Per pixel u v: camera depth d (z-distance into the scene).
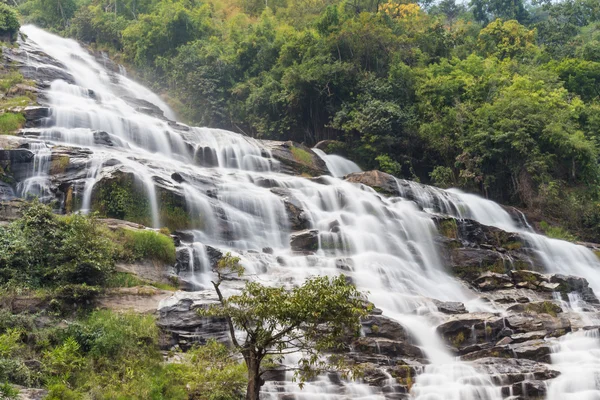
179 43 67.69
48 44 66.00
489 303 31.78
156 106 55.53
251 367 17.88
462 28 73.94
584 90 64.44
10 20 56.09
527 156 50.19
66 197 30.50
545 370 23.80
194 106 60.94
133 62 69.31
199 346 22.06
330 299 17.30
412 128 53.47
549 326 28.27
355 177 43.94
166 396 19.52
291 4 81.88
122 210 30.08
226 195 34.09
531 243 40.41
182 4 74.81
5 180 30.47
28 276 22.75
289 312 17.31
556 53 73.62
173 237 28.11
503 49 72.88
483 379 22.83
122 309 22.92
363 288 29.19
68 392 18.17
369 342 23.92
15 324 20.52
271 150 45.41
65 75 53.09
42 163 31.88
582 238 48.50
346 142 54.09
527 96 53.44
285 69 58.03
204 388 19.62
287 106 56.00
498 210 46.25
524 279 35.50
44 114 38.91
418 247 35.78
